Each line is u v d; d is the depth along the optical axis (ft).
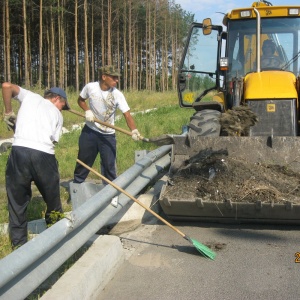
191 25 27.66
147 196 20.42
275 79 22.22
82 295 11.72
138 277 13.99
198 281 13.65
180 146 20.11
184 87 28.37
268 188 17.30
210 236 17.33
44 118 15.19
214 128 21.57
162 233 17.85
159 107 82.38
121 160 29.84
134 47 160.66
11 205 14.84
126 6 150.92
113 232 17.97
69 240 13.04
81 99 21.07
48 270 11.44
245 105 21.58
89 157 21.11
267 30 25.40
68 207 20.26
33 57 159.22
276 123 21.16
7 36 106.63
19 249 10.44
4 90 15.06
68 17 141.18
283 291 12.93
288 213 17.02
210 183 17.92
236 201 17.07
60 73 126.52
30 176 14.88
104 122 19.92
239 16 25.53
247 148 19.53
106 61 162.40
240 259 15.21
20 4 120.47
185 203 17.30
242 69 25.54
